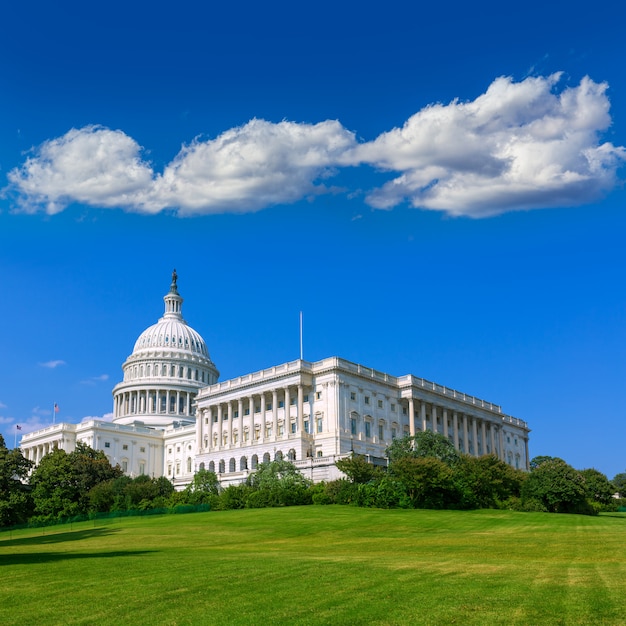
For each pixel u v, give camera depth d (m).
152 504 126.31
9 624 26.22
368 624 25.20
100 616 27.22
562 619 25.33
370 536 69.19
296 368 148.38
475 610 26.92
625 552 50.50
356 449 145.00
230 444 159.38
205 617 26.66
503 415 195.12
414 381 162.62
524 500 113.50
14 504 96.88
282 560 44.00
